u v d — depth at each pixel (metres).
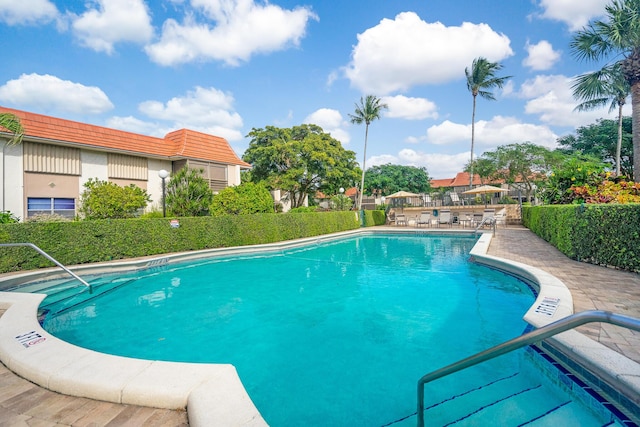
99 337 4.96
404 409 2.97
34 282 8.21
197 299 6.95
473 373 3.54
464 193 25.22
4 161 11.94
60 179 13.52
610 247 7.37
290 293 7.31
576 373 3.02
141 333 5.09
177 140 19.00
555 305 4.59
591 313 1.38
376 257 12.27
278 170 26.67
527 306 5.98
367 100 29.53
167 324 5.48
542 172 27.77
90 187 13.33
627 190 10.77
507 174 30.44
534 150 27.64
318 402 3.14
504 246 11.77
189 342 4.71
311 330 5.04
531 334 1.61
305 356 4.14
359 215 25.36
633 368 2.68
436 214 28.23
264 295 7.18
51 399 2.62
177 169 18.06
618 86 17.03
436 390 3.22
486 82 28.88
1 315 4.50
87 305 6.59
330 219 20.81
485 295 6.75
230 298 6.99
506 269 8.29
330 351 4.27
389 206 31.59
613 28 11.45
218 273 9.66
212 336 4.91
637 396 2.41
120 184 15.66
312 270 9.96
